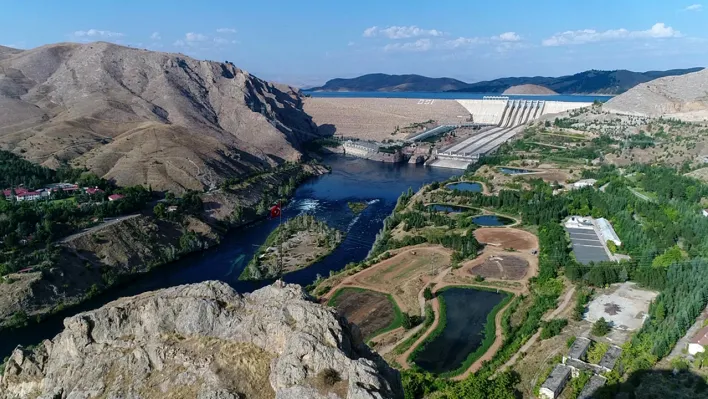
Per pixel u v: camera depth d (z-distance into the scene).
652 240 164.12
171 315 61.38
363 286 152.25
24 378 61.88
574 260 157.00
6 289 145.38
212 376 53.88
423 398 95.69
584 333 113.75
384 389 48.91
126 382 56.12
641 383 92.38
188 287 65.88
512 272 158.25
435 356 113.69
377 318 132.62
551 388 91.12
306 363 51.56
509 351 111.06
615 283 141.62
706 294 120.62
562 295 136.75
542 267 156.25
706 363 95.56
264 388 52.38
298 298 62.34
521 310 132.25
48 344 63.88
